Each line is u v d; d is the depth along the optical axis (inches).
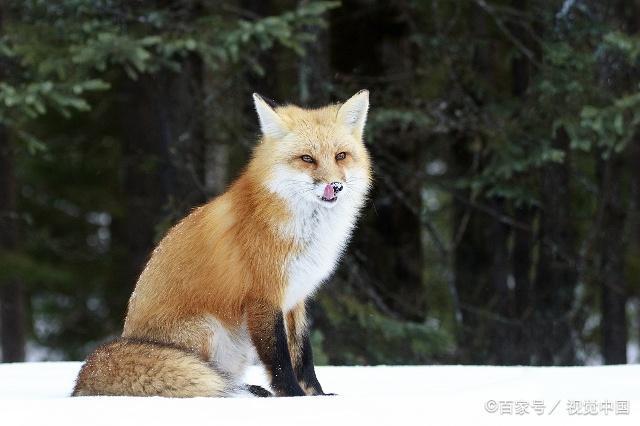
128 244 816.9
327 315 577.3
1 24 578.2
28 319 996.6
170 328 303.7
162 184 649.6
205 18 552.7
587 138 560.7
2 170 764.6
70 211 1015.6
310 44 598.9
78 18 554.6
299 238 300.7
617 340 696.4
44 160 911.7
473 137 644.7
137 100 761.6
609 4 624.7
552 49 567.8
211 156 762.8
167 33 549.3
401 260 658.8
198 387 275.9
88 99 812.6
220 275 299.7
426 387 323.6
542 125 587.5
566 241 651.5
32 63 531.2
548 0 601.3
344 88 622.2
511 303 676.7
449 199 805.9
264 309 297.9
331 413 236.8
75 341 1015.6
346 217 312.0
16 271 800.9
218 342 304.5
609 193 677.3
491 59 674.8
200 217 311.7
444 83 632.4
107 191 981.2
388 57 651.5
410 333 588.1
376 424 226.4
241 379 319.0
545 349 656.4
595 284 693.9
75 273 965.2
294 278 303.4
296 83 637.3
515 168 580.1
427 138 671.8
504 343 663.1
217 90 621.0
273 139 306.3
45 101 542.3
